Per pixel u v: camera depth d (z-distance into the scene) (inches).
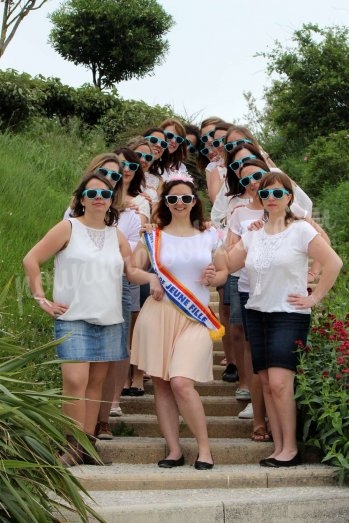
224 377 279.9
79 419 212.5
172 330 220.1
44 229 387.9
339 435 216.2
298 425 231.9
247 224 239.9
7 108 623.2
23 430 173.3
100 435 237.8
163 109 729.0
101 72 971.9
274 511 191.3
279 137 773.9
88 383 221.3
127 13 934.4
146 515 183.9
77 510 172.1
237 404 261.1
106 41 946.1
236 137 261.9
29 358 180.4
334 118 729.6
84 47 946.7
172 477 206.4
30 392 175.8
